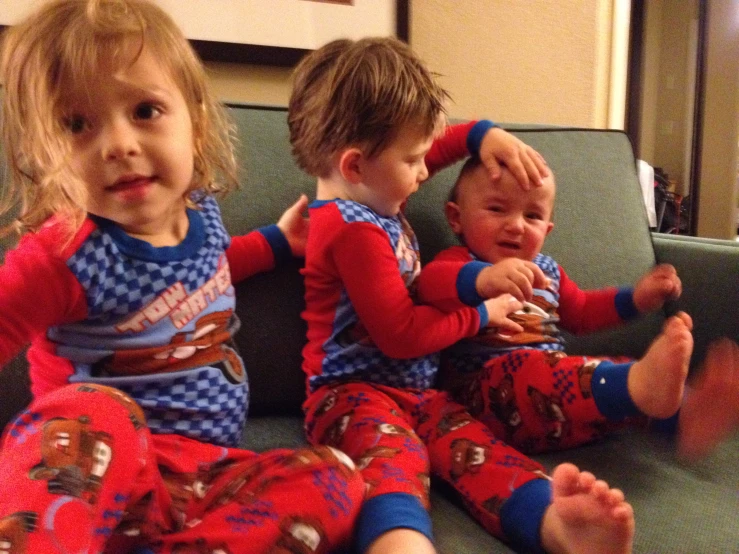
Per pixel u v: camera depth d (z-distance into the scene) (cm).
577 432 81
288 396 92
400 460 67
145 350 68
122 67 62
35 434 51
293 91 89
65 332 67
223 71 123
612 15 161
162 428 67
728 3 318
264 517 55
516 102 157
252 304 89
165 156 65
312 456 59
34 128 62
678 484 74
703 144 337
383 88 78
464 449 74
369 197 84
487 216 93
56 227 64
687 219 346
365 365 83
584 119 163
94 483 50
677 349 69
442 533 66
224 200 90
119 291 66
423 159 88
